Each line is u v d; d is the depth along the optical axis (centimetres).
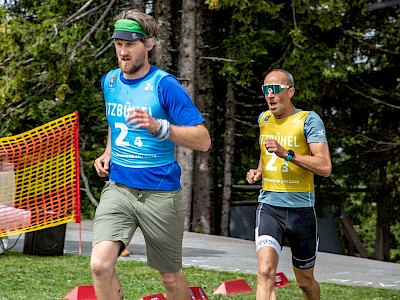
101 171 896
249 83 3250
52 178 1631
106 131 3469
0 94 3131
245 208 3916
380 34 3625
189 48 3259
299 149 1052
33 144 1602
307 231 1049
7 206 1576
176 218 859
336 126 3769
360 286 1628
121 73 860
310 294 1092
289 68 3188
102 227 837
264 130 1072
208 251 2089
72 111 3275
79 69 3284
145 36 838
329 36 3516
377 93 3659
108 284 825
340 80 3591
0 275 1484
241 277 1609
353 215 4912
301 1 3144
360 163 3844
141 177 848
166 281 888
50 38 3127
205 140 823
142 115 779
